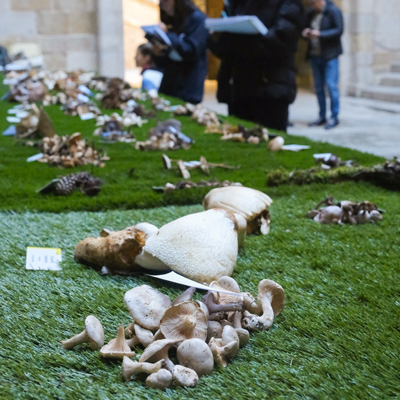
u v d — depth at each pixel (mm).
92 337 1492
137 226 2168
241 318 1628
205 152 4684
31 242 2492
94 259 2148
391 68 12961
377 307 1807
